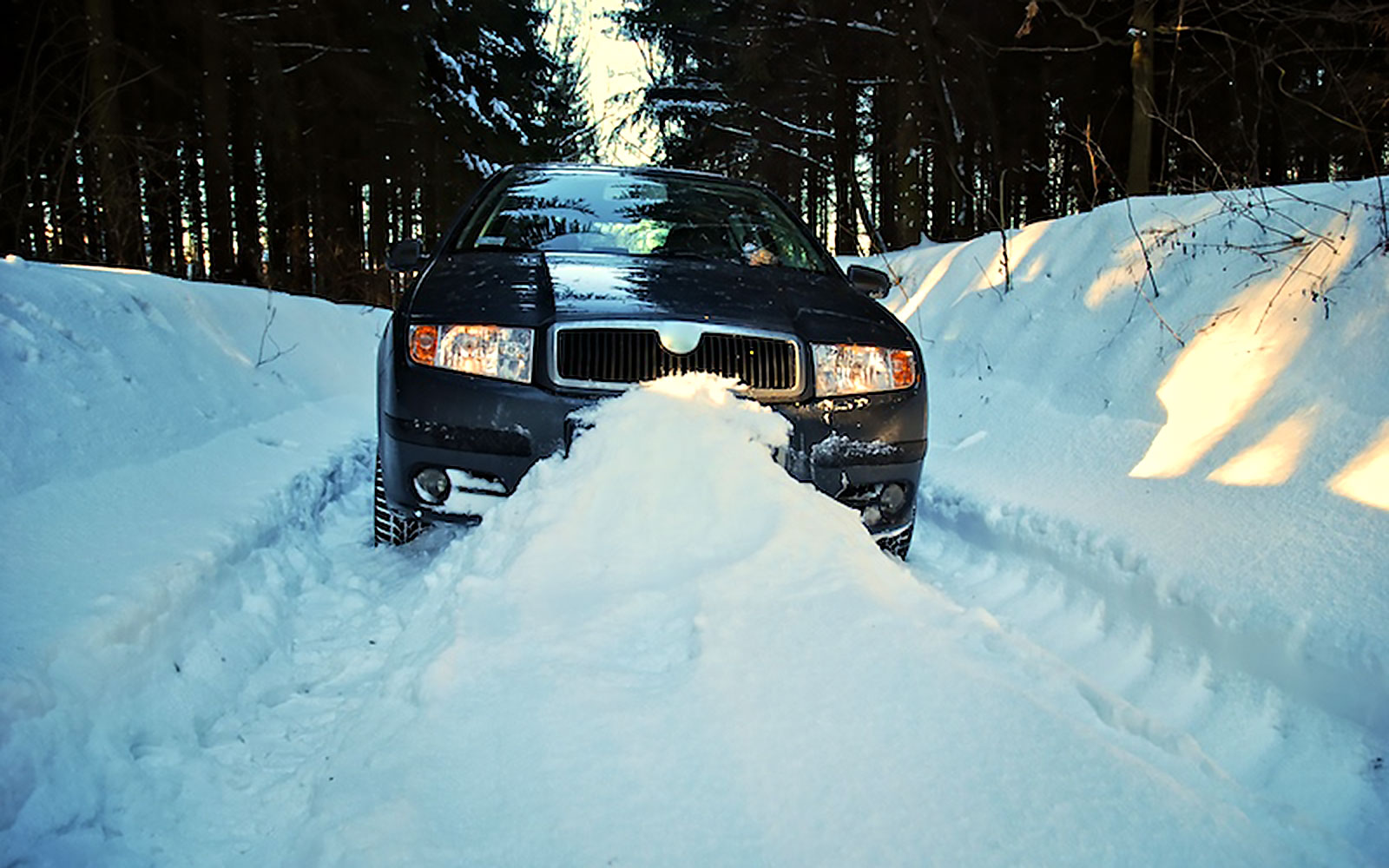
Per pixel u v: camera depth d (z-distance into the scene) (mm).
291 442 4504
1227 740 2193
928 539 3943
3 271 3717
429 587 2740
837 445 3049
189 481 3373
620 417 2771
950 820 1473
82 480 2930
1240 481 3174
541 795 1536
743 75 18344
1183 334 4324
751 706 1766
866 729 1696
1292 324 3777
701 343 3020
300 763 1925
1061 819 1475
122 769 1784
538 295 3170
